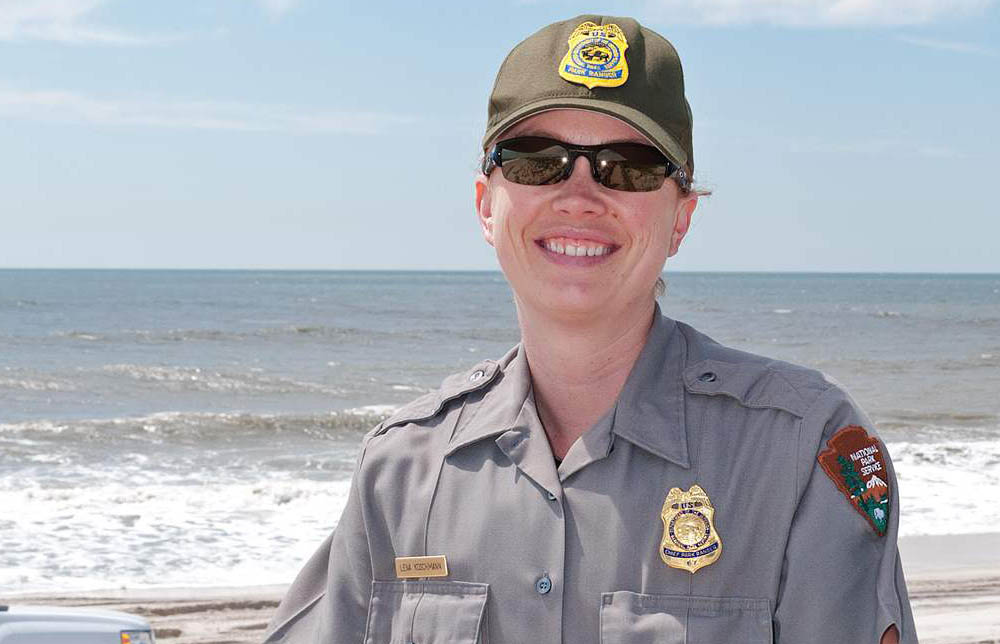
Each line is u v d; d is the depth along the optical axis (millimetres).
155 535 9320
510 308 73625
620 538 1389
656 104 1450
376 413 18266
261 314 62719
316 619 1683
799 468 1358
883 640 1296
